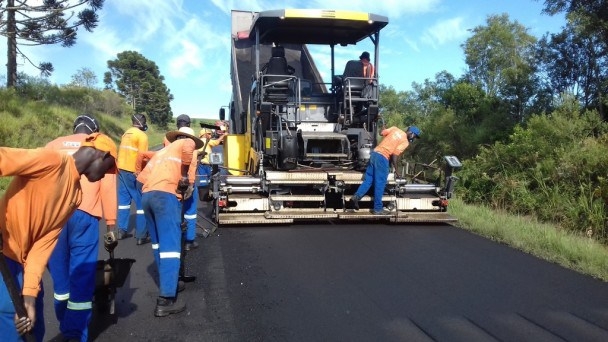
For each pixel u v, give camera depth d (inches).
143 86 2625.5
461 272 218.8
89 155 126.0
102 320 166.7
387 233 295.3
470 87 647.8
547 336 155.3
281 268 223.6
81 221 140.3
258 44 350.0
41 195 104.7
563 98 467.8
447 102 680.4
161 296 169.9
